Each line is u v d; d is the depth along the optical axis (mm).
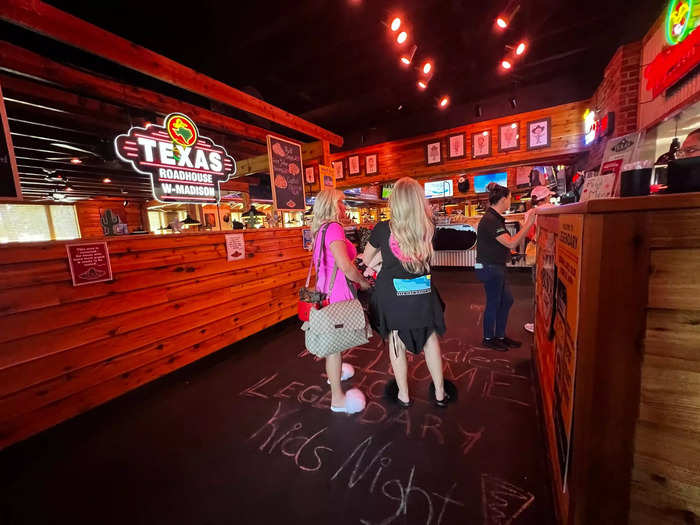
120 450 1779
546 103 5863
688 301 669
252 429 1892
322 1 3646
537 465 1469
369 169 8039
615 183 1161
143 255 2441
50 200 10781
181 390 2416
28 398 1873
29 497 1485
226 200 10531
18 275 1830
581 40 4531
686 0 2709
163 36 4094
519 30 4266
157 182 3166
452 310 4047
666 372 708
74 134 4902
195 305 2830
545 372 1602
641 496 763
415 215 1705
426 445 1646
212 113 4219
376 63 5172
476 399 2029
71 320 2051
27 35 3234
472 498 1316
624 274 717
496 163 6473
